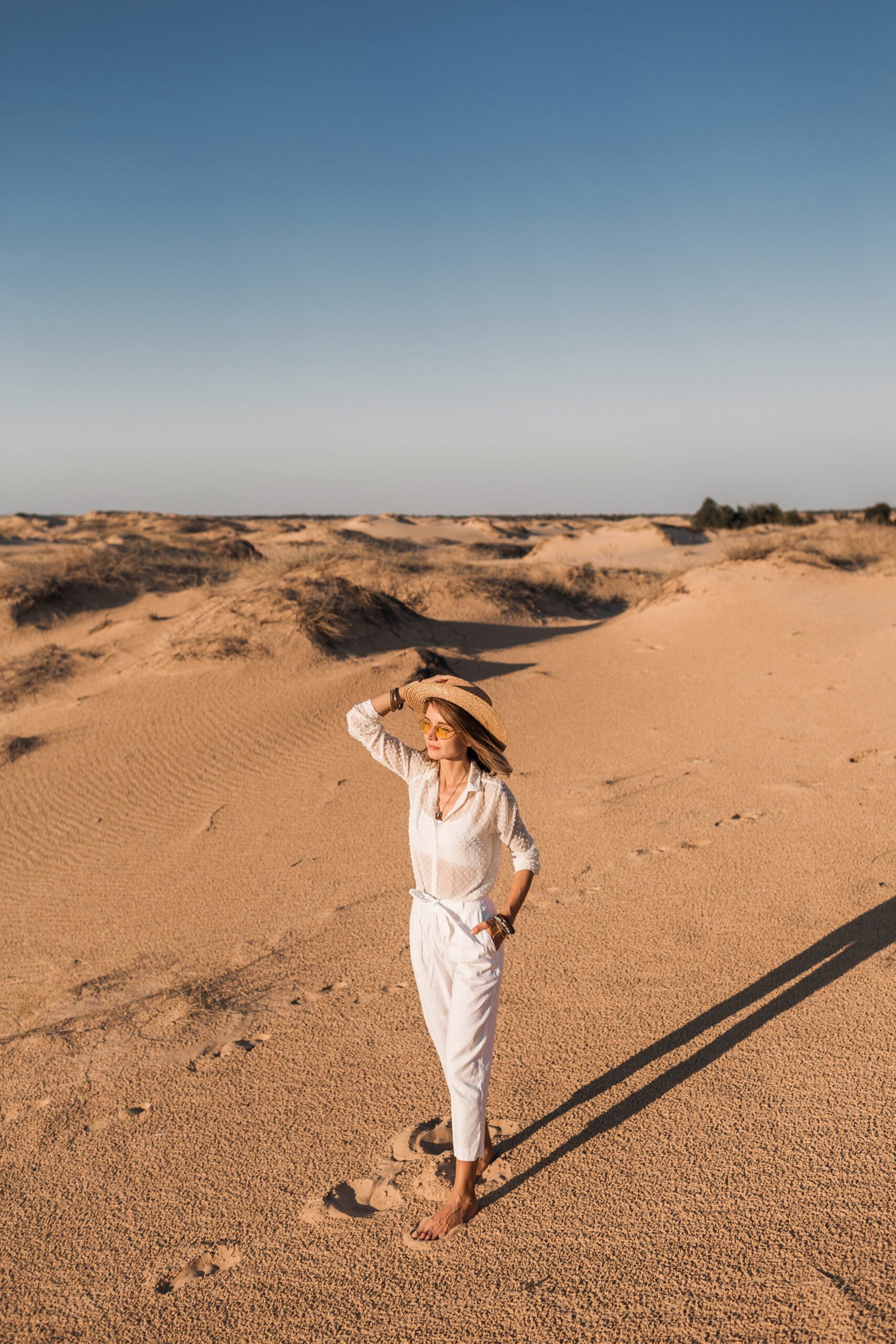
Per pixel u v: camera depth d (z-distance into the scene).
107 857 7.77
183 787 9.23
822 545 18.94
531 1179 3.09
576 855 6.19
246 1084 3.95
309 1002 4.65
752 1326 2.34
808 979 4.11
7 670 13.86
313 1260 2.87
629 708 10.69
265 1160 3.41
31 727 11.29
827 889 5.05
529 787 8.03
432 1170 3.19
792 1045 3.62
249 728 10.42
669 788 7.46
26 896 7.15
